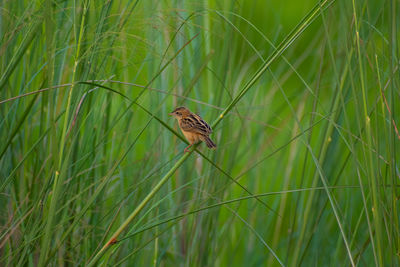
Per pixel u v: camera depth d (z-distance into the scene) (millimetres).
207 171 10383
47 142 8430
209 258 10852
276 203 11625
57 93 8484
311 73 11438
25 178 8727
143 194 9594
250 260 11219
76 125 8016
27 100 8703
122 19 7988
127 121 9852
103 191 9164
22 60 8477
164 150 10406
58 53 8250
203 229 10039
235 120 11344
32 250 8281
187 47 10531
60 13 8531
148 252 9898
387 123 8219
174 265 10836
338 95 8688
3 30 8086
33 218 8086
